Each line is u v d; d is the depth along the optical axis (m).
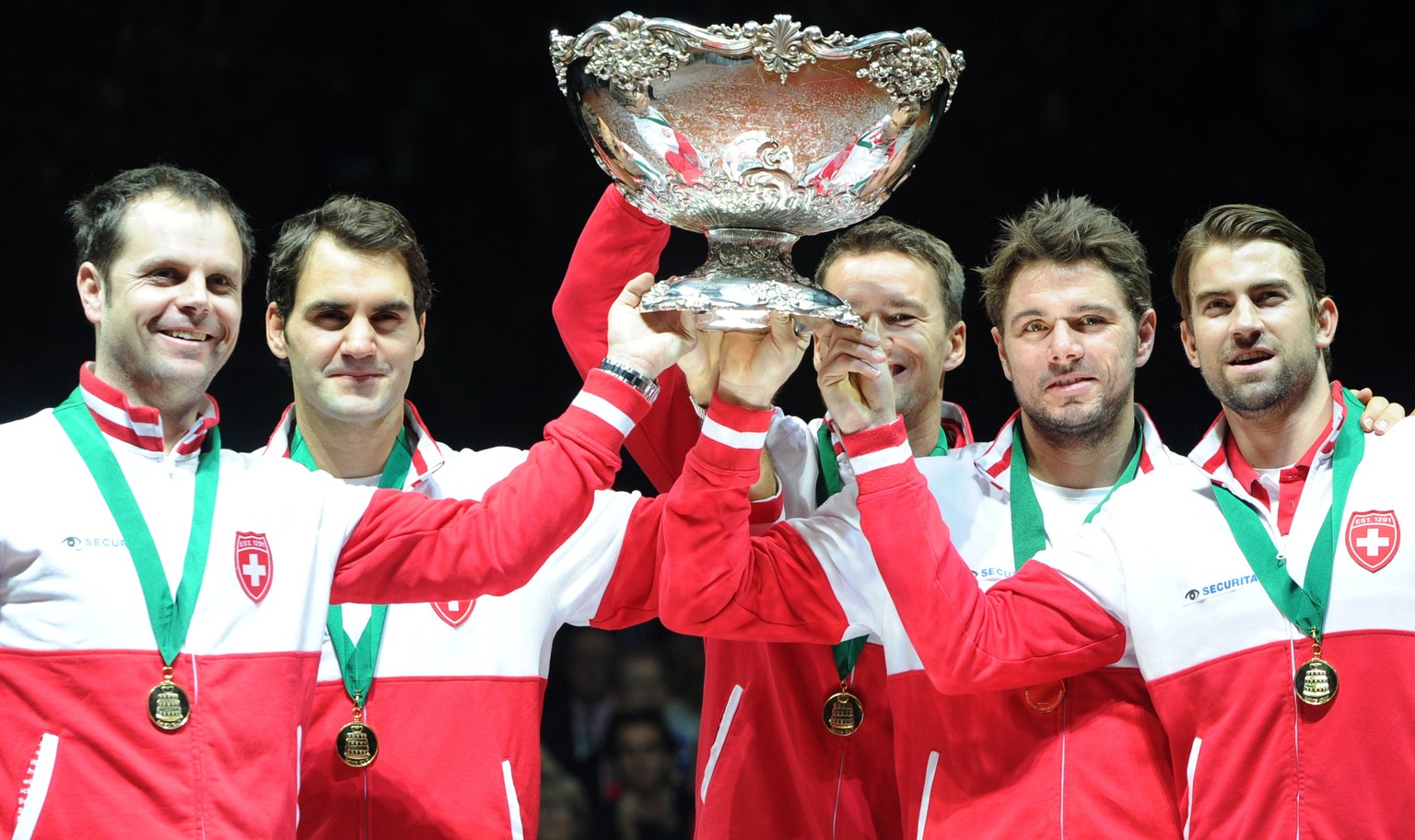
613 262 8.41
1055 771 7.23
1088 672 7.38
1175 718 7.17
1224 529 7.29
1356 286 20.14
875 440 7.21
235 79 21.86
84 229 6.80
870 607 7.75
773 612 7.55
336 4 22.22
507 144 22.44
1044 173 21.19
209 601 6.61
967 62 21.52
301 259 7.78
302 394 7.87
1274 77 20.83
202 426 6.94
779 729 8.45
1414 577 6.96
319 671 7.63
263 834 6.41
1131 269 7.59
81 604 6.39
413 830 7.50
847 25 21.55
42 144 21.22
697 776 8.79
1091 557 7.37
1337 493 7.21
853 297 8.46
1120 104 21.23
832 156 6.74
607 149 7.01
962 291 9.05
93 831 6.17
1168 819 7.18
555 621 8.09
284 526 6.92
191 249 6.66
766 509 8.25
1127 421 7.85
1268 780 6.94
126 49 21.52
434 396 21.48
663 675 17.00
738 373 7.22
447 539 6.93
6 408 20.64
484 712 7.73
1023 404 7.72
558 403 21.67
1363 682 6.89
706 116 6.63
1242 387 7.33
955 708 7.47
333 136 22.17
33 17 21.30
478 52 22.45
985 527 7.89
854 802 8.34
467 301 22.05
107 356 6.75
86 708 6.32
